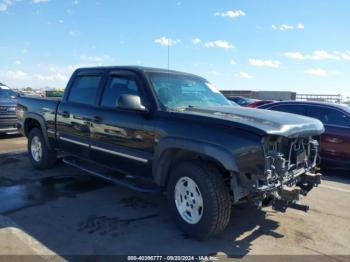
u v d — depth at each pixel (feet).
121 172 16.56
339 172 26.55
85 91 19.10
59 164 24.11
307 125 14.19
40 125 22.68
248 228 14.60
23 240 12.96
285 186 13.04
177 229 14.21
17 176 21.54
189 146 12.98
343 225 15.25
